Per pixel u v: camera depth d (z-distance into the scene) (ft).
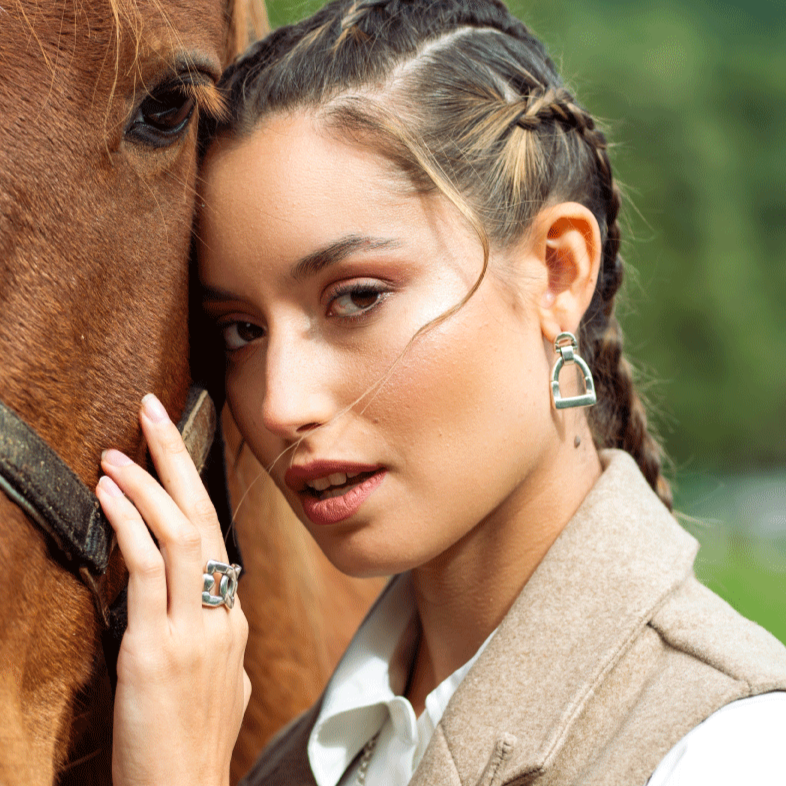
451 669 3.29
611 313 3.75
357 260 2.81
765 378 36.37
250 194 2.91
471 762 2.73
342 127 2.89
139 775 2.53
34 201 2.38
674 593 2.88
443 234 2.87
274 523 4.36
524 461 3.00
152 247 2.76
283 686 4.42
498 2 3.51
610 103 33.83
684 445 37.40
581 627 2.80
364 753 3.34
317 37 3.08
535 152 3.13
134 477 2.58
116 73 2.55
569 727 2.63
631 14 38.17
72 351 2.47
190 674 2.58
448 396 2.83
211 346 3.23
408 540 2.92
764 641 2.75
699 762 2.40
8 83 2.39
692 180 35.12
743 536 26.55
